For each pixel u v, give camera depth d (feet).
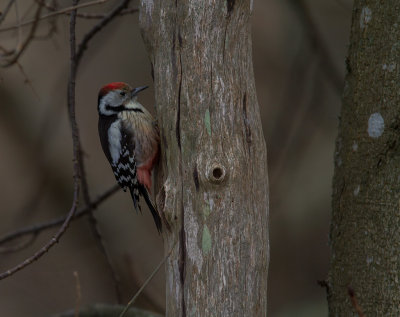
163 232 24.97
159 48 24.75
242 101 23.67
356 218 24.58
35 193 53.01
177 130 23.84
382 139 23.97
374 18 24.62
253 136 23.63
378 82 24.30
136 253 55.72
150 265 56.03
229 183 22.72
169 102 24.23
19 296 54.13
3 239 34.71
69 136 56.65
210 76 23.53
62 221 34.88
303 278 56.85
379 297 23.66
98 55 58.54
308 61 46.83
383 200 23.82
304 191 58.54
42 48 55.11
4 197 58.54
